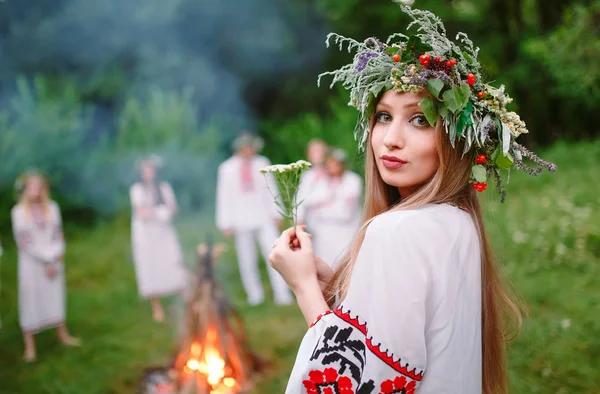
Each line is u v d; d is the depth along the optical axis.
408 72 1.46
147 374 4.60
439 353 1.31
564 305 4.89
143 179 6.15
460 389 1.34
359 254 1.38
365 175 1.69
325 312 1.50
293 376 1.39
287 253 1.64
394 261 1.32
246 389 4.21
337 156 6.01
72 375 4.63
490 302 1.59
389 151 1.49
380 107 1.53
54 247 5.23
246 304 6.32
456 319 1.33
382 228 1.36
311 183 6.09
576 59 7.34
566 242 6.59
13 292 7.29
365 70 1.53
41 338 5.48
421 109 1.45
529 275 5.72
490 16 15.35
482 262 1.56
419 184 1.55
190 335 4.42
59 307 5.28
